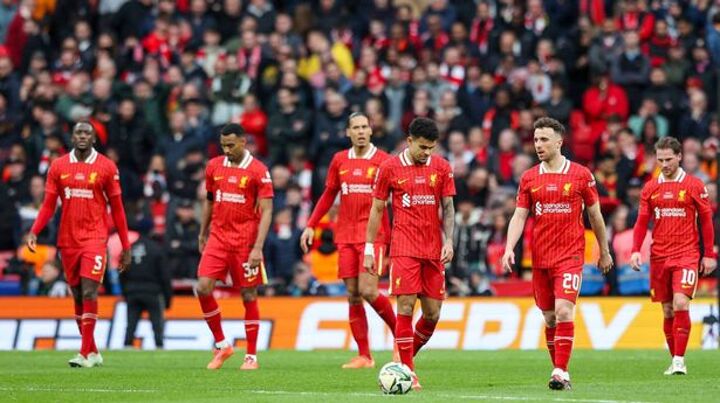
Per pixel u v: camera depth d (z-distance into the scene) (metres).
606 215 83.50
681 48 100.50
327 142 93.12
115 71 103.69
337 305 75.75
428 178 45.47
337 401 40.19
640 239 55.72
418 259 45.41
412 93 97.56
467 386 47.16
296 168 93.69
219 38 106.81
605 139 93.75
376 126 91.31
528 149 92.31
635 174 89.38
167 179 92.31
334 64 97.44
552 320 46.34
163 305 75.19
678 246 54.72
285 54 98.56
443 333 75.62
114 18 109.75
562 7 106.31
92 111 95.88
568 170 45.09
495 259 81.69
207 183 57.06
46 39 112.56
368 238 46.50
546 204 45.12
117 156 94.75
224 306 76.44
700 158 91.00
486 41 103.06
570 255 44.97
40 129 98.25
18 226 89.94
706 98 98.94
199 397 42.47
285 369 56.59
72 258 57.88
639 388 45.22
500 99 95.06
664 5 105.25
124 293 75.00
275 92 98.62
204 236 57.91
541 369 57.09
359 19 108.50
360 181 56.97
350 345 75.06
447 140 94.06
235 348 75.62
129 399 41.97
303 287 80.69
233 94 99.06
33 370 55.88
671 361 62.19
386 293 76.50
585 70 101.25
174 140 94.25
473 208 85.75
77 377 51.72
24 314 77.44
